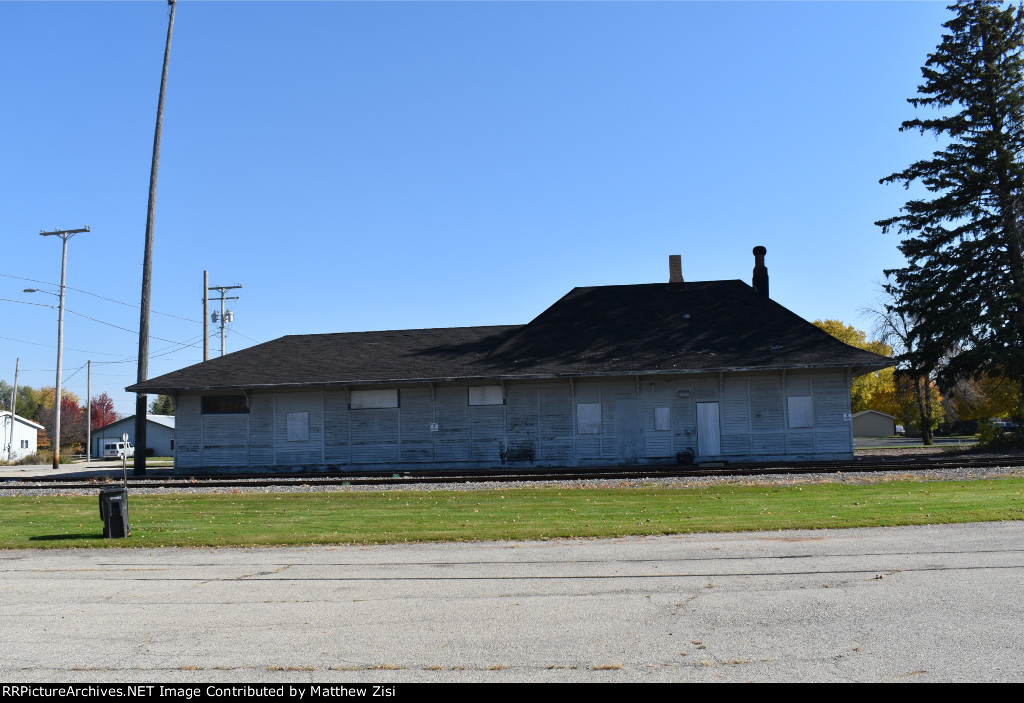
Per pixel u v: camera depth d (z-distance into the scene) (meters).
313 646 7.04
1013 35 37.47
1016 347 35.47
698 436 32.50
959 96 37.91
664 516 14.99
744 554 10.85
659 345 34.28
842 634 7.00
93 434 79.88
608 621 7.64
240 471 34.53
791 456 31.98
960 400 51.91
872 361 30.84
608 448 32.91
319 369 35.41
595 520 14.65
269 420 34.75
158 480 28.02
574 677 6.11
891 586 8.70
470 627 7.54
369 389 34.47
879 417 83.06
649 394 32.94
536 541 12.58
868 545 11.23
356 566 10.80
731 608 7.99
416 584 9.52
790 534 12.47
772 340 33.59
